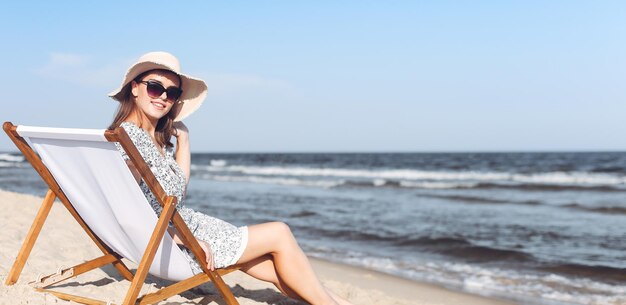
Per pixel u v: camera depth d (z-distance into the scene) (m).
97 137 2.59
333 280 5.70
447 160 53.81
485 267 7.21
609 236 10.13
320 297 3.31
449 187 24.66
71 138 2.72
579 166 38.38
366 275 6.54
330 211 14.00
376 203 16.47
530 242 9.41
